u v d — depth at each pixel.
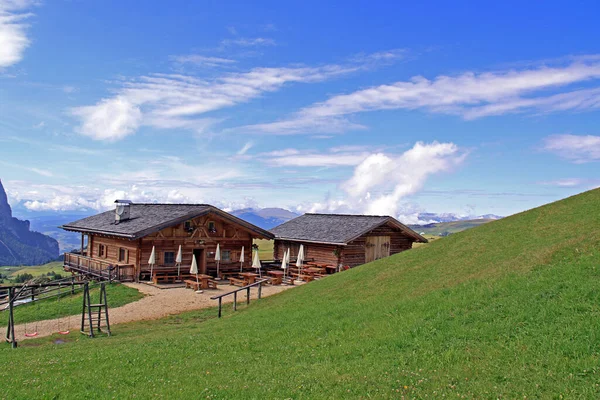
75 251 52.34
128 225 41.34
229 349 15.32
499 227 25.31
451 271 20.45
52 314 27.77
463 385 9.73
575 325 11.34
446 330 13.17
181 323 24.06
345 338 14.70
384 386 10.16
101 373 13.34
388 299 19.08
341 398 9.84
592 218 20.86
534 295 13.86
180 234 40.56
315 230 48.59
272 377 11.76
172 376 12.62
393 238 47.47
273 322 19.03
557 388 8.95
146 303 29.88
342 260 43.62
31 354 17.48
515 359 10.53
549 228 21.73
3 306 31.45
